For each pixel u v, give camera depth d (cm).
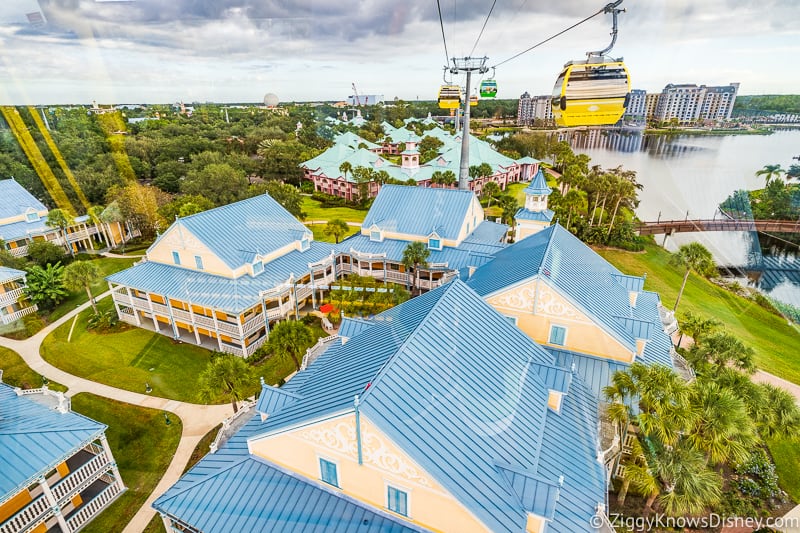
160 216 3238
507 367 1686
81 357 3142
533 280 2161
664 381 1580
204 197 3991
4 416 2036
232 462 1588
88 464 2006
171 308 3312
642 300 2523
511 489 1236
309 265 3800
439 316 1691
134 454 2352
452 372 1499
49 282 3525
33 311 3544
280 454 1501
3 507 1762
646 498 1728
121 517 2016
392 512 1330
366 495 1360
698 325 1608
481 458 1280
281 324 2634
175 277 3431
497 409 1471
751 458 1805
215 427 2525
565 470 1447
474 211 4416
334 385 1529
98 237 3597
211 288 3275
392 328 1802
